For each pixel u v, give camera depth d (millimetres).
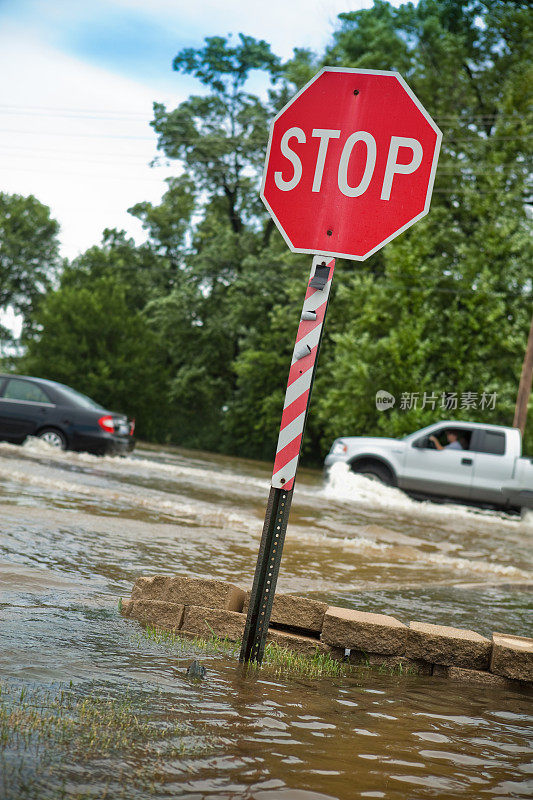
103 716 3047
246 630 4223
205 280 45000
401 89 4426
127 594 5387
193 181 45375
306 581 6930
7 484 10391
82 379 42125
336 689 3945
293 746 3016
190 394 45062
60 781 2463
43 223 62250
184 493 13000
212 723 3143
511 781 2959
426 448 17266
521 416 25625
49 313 43500
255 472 22766
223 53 42156
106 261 51031
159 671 3779
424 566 8938
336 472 17469
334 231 4457
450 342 27250
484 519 15531
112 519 8719
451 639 4539
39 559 6062
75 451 17375
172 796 2469
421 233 28703
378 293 28984
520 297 27922
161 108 42906
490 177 28578
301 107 4555
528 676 4438
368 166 4449
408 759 3047
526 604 7184
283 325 39062
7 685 3242
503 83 33594
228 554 7672
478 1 34031
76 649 3928
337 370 29703
